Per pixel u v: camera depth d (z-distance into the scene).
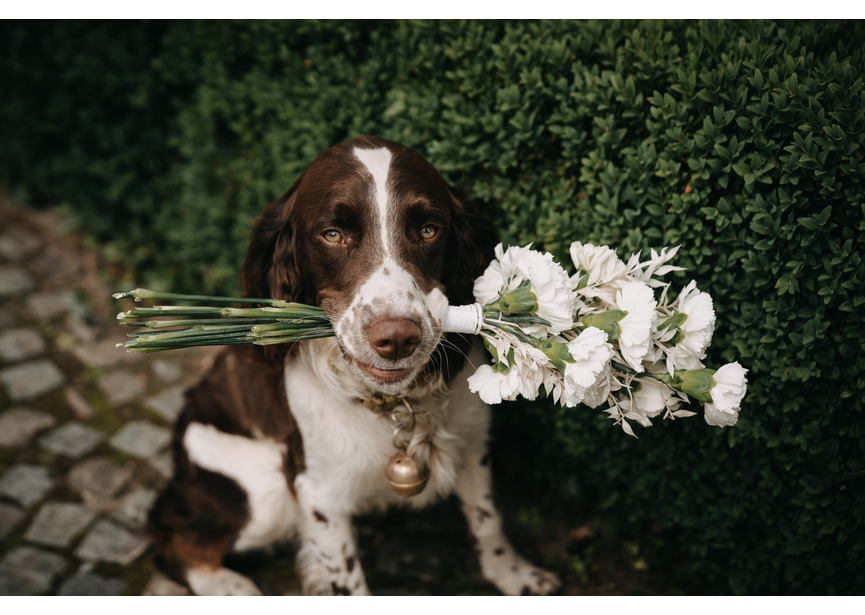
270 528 2.71
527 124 2.53
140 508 3.19
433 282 2.05
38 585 2.82
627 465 2.76
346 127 3.08
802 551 2.35
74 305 4.38
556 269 1.81
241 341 1.90
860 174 1.93
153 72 4.13
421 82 2.92
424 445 2.43
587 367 1.70
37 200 5.22
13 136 4.85
